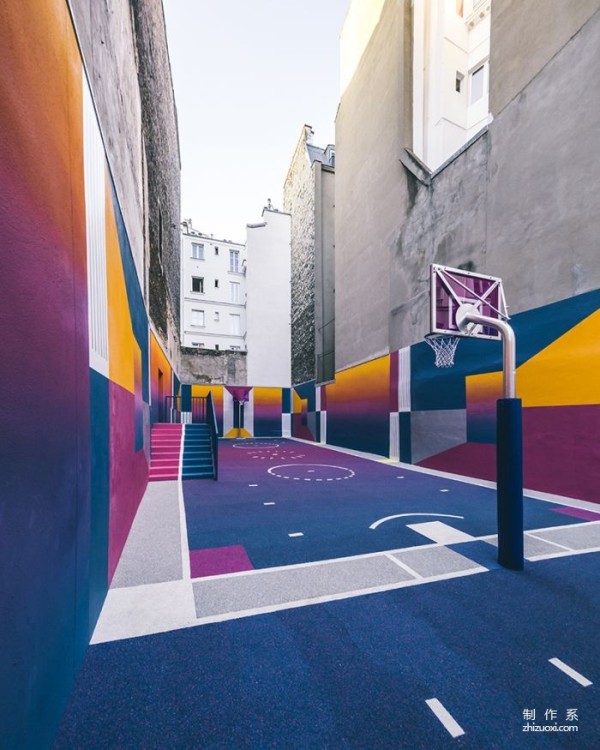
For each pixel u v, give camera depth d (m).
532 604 3.22
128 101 5.96
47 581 1.74
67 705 2.04
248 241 25.94
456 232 9.89
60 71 2.15
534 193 7.66
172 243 17.45
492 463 8.71
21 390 1.51
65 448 2.05
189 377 23.31
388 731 1.94
